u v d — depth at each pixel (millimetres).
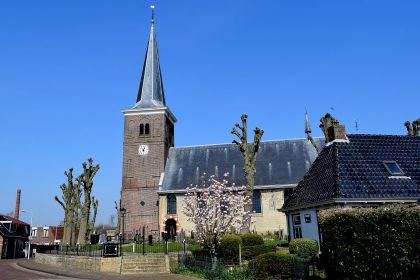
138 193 47469
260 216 42844
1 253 54188
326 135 26375
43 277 22344
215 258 19672
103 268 24234
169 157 49938
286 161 45781
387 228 12984
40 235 85312
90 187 42688
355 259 14078
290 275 16406
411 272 12188
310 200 22828
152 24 56500
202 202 30312
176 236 40031
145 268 23438
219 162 47469
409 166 23547
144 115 49969
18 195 78812
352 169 22516
